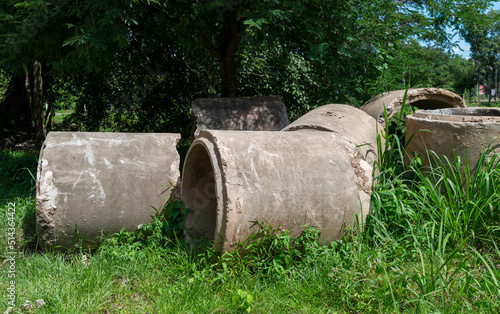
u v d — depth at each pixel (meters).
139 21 8.27
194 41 7.51
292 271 3.27
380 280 2.99
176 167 4.04
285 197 3.34
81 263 3.50
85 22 5.57
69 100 11.80
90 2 5.23
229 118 7.16
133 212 3.83
